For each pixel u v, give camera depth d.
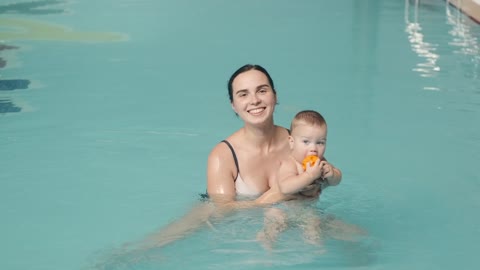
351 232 3.97
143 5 12.25
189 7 12.02
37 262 3.88
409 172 5.02
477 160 5.25
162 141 5.77
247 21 10.76
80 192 4.81
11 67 8.08
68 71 7.93
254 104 4.22
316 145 4.21
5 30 10.09
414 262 3.72
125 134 5.94
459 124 6.07
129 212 4.47
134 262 3.75
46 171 5.17
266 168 4.40
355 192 4.62
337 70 7.86
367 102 6.72
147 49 8.98
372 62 8.20
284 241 3.86
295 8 11.83
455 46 8.92
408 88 7.15
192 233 4.00
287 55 8.58
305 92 7.04
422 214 4.31
